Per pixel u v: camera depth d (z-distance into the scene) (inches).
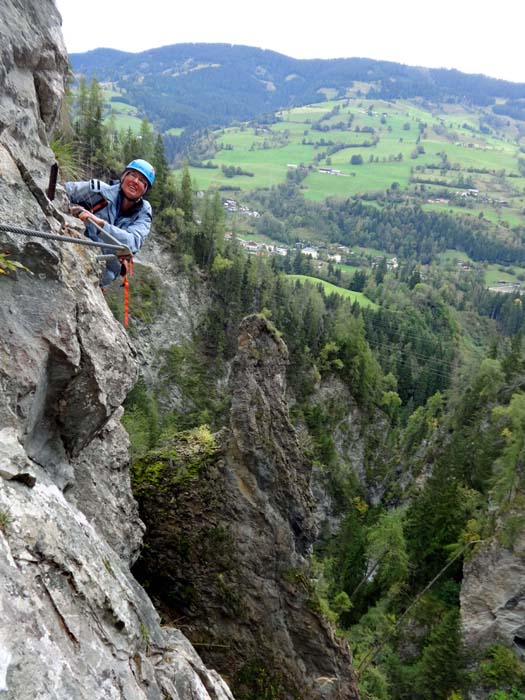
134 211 301.1
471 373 3506.4
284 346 544.4
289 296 3607.3
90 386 231.9
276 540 509.4
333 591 1595.7
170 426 2028.8
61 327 214.5
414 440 2970.0
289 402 2925.7
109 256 267.3
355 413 3250.5
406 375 4069.9
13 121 238.7
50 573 177.8
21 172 223.1
